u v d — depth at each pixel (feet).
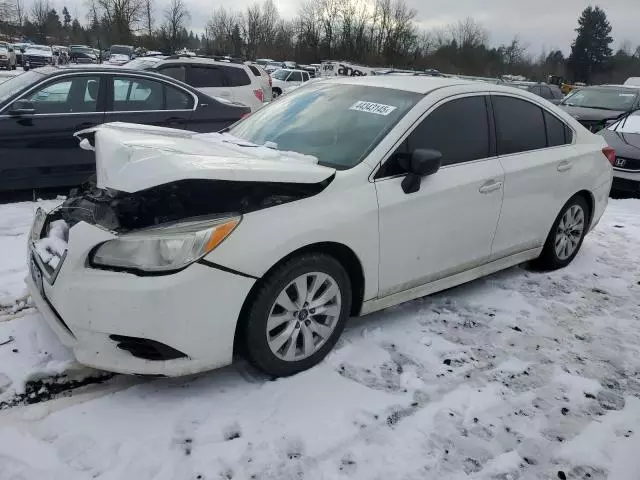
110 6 219.00
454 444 9.02
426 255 12.05
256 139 13.03
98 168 10.31
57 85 21.59
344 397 9.88
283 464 8.34
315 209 10.00
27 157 20.98
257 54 246.27
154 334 8.69
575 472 8.64
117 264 8.77
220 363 9.39
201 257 8.79
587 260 17.75
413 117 11.94
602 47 292.61
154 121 23.70
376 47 222.69
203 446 8.55
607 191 17.43
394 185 11.24
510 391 10.48
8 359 10.36
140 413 9.16
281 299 9.80
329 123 12.55
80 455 8.23
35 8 270.87
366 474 8.27
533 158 14.42
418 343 11.82
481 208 12.95
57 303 9.12
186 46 241.55
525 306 14.01
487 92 13.70
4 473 7.85
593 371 11.35
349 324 12.39
